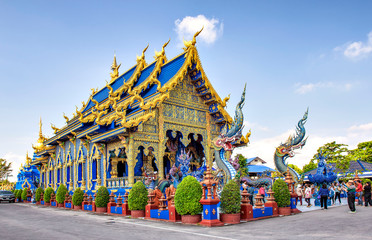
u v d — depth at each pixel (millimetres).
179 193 15086
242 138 29312
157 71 27734
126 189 23000
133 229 13547
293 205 18875
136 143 23219
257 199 17141
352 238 10109
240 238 10656
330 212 18688
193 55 25812
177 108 26344
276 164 28609
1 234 12891
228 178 21484
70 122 40188
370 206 22953
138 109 25359
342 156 47219
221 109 27953
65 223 16500
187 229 13141
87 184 29828
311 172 43938
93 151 29094
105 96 35656
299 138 27828
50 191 34656
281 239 10305
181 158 24328
